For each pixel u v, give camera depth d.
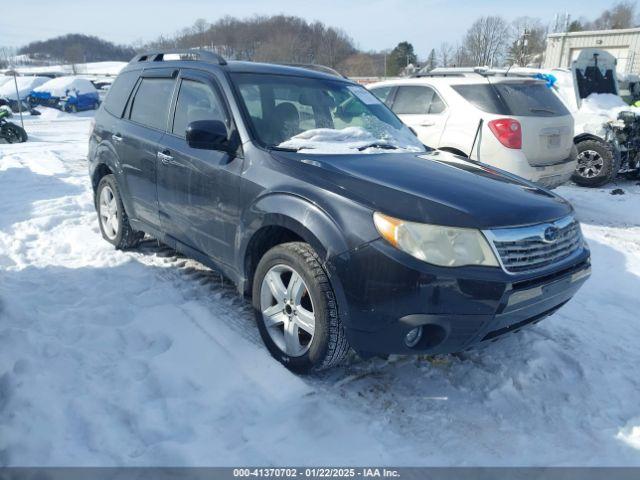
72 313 3.64
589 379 3.17
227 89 3.63
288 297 3.03
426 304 2.51
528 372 3.19
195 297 4.02
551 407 2.89
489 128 6.23
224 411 2.71
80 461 2.35
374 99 4.45
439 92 6.76
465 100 6.50
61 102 31.22
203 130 3.28
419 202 2.67
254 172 3.20
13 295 3.84
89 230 5.69
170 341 3.36
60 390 2.81
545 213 2.85
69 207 6.65
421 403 2.87
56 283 4.19
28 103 31.48
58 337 3.34
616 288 4.62
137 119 4.52
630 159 9.40
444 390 2.99
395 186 2.84
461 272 2.51
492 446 2.57
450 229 2.55
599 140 8.74
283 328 3.19
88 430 2.54
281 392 2.86
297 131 3.60
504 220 2.66
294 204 2.90
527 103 6.40
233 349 3.26
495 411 2.83
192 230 3.79
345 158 3.26
